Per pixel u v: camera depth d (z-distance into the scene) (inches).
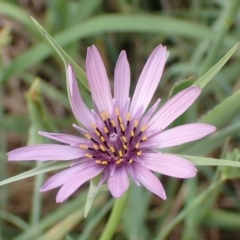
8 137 10.7
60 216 8.6
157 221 10.0
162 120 6.7
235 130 7.9
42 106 8.1
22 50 11.3
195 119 9.2
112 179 6.3
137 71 11.3
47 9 11.3
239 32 10.7
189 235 8.6
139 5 11.7
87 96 9.8
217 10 11.4
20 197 10.3
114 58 11.0
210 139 7.9
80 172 6.3
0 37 9.5
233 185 10.3
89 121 6.7
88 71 6.5
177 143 6.5
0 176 9.4
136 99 6.8
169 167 6.1
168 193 9.8
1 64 9.4
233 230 10.2
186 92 6.6
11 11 9.5
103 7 11.5
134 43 11.6
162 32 10.0
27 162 9.8
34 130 8.2
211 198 8.4
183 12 11.5
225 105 7.0
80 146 6.5
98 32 9.7
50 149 6.4
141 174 6.3
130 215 8.8
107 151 6.5
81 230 9.9
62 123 10.0
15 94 11.1
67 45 10.1
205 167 9.4
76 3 10.7
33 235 8.4
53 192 10.3
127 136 6.7
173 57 11.1
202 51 10.1
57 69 11.1
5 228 9.4
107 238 6.9
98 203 9.1
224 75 10.4
